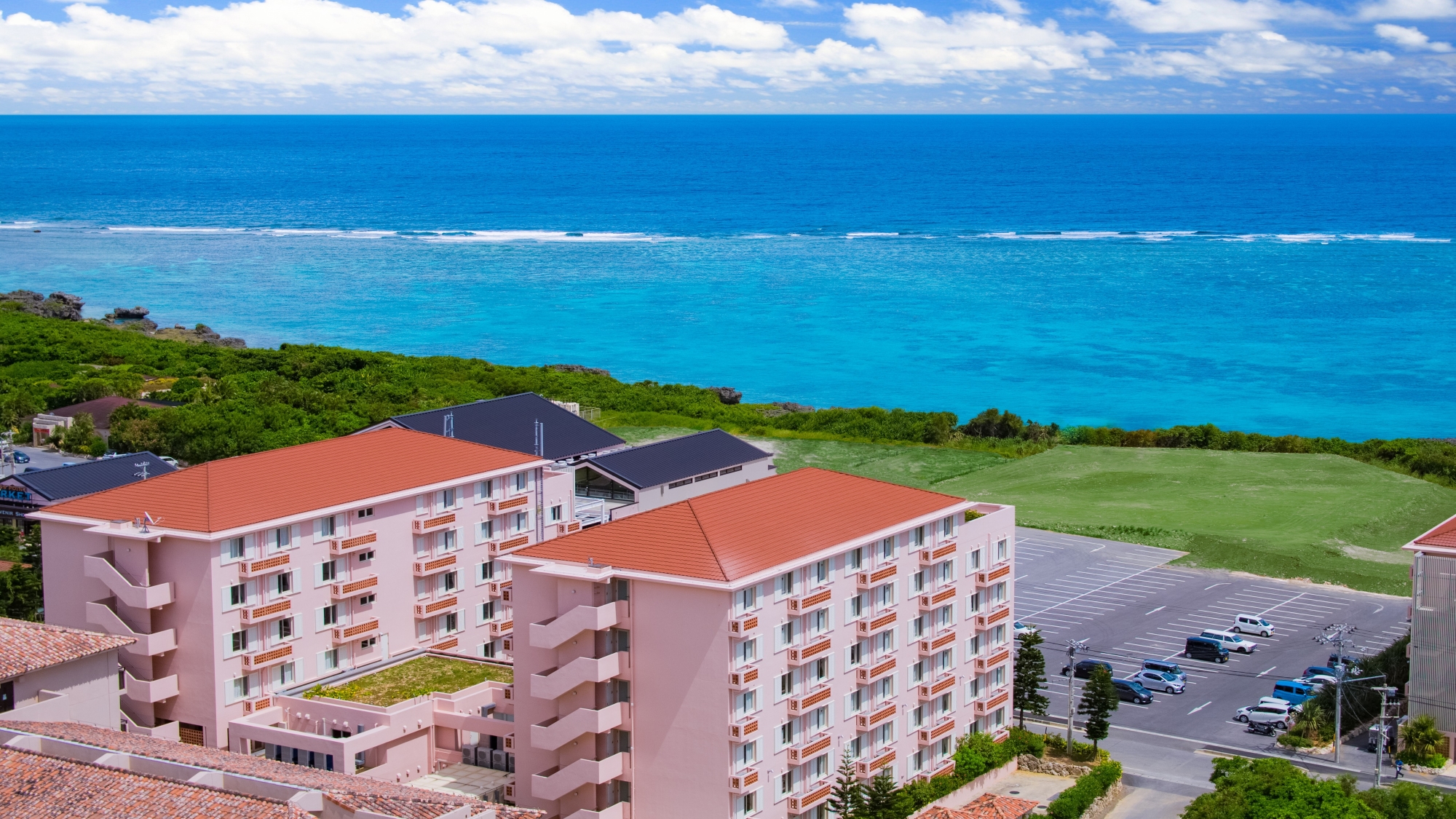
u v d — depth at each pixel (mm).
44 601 92062
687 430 199375
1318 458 183375
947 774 89062
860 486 87875
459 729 82250
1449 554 91312
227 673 85625
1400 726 93500
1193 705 106000
